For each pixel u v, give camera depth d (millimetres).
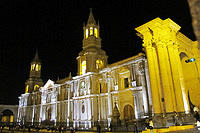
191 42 32750
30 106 80812
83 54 53781
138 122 33938
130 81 40344
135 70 39844
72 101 54938
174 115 21906
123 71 42906
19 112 88188
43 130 43781
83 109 49656
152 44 26906
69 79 59406
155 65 25875
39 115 73062
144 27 27047
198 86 31188
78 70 55188
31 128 48625
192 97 31547
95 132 31609
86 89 49688
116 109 38156
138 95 38031
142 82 37156
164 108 23688
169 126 19516
